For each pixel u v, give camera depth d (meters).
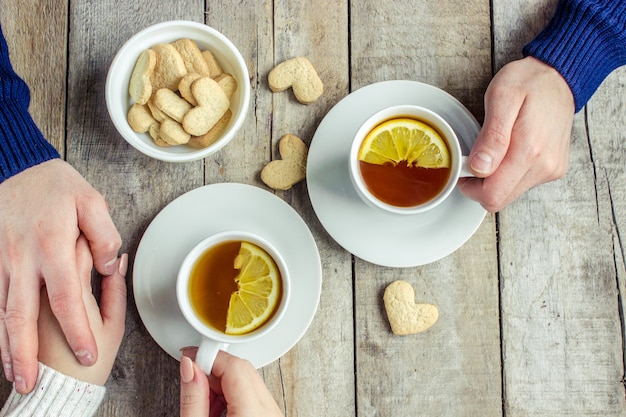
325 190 0.68
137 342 0.70
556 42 0.68
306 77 0.70
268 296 0.65
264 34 0.72
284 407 0.71
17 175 0.64
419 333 0.71
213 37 0.67
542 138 0.66
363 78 0.72
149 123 0.67
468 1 0.72
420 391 0.71
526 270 0.72
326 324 0.71
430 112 0.64
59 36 0.71
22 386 0.62
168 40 0.68
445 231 0.68
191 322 0.63
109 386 0.70
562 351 0.72
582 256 0.72
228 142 0.71
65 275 0.62
